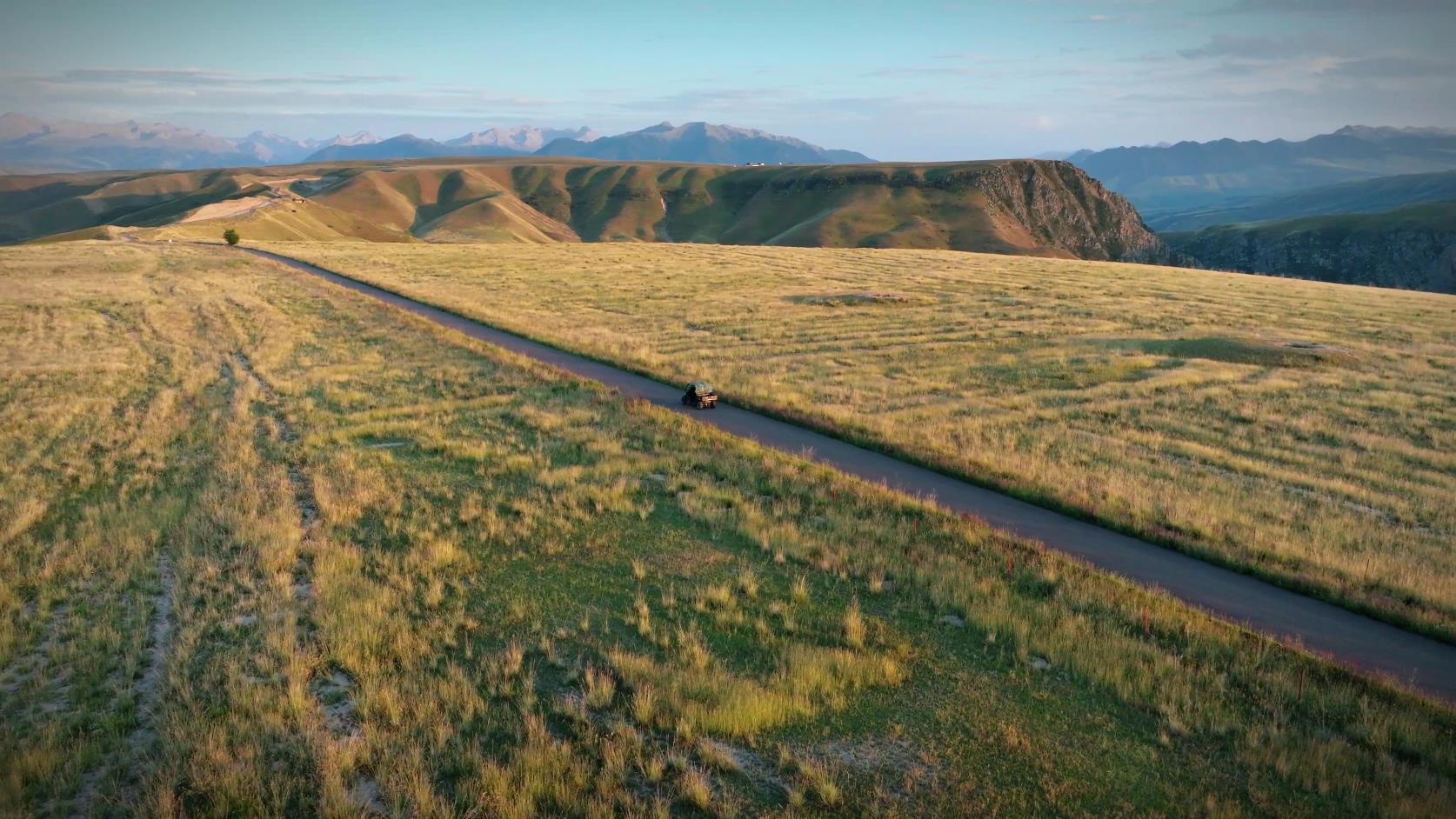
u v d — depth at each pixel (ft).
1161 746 35.17
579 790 30.99
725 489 68.95
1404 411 105.50
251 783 30.91
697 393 97.66
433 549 53.72
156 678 38.75
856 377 119.34
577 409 95.61
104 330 148.36
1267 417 100.89
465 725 34.78
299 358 124.47
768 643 43.37
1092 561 56.34
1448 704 38.29
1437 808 30.76
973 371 125.08
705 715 35.58
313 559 52.75
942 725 36.19
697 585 50.42
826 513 63.00
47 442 80.53
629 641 43.32
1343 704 38.22
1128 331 160.76
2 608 45.37
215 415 90.27
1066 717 37.09
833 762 33.22
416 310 174.19
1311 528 63.46
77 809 29.94
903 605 48.52
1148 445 88.69
